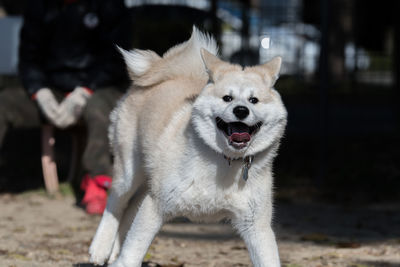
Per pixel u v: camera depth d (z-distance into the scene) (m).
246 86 4.44
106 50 8.13
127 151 5.45
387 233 7.13
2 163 10.75
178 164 4.54
